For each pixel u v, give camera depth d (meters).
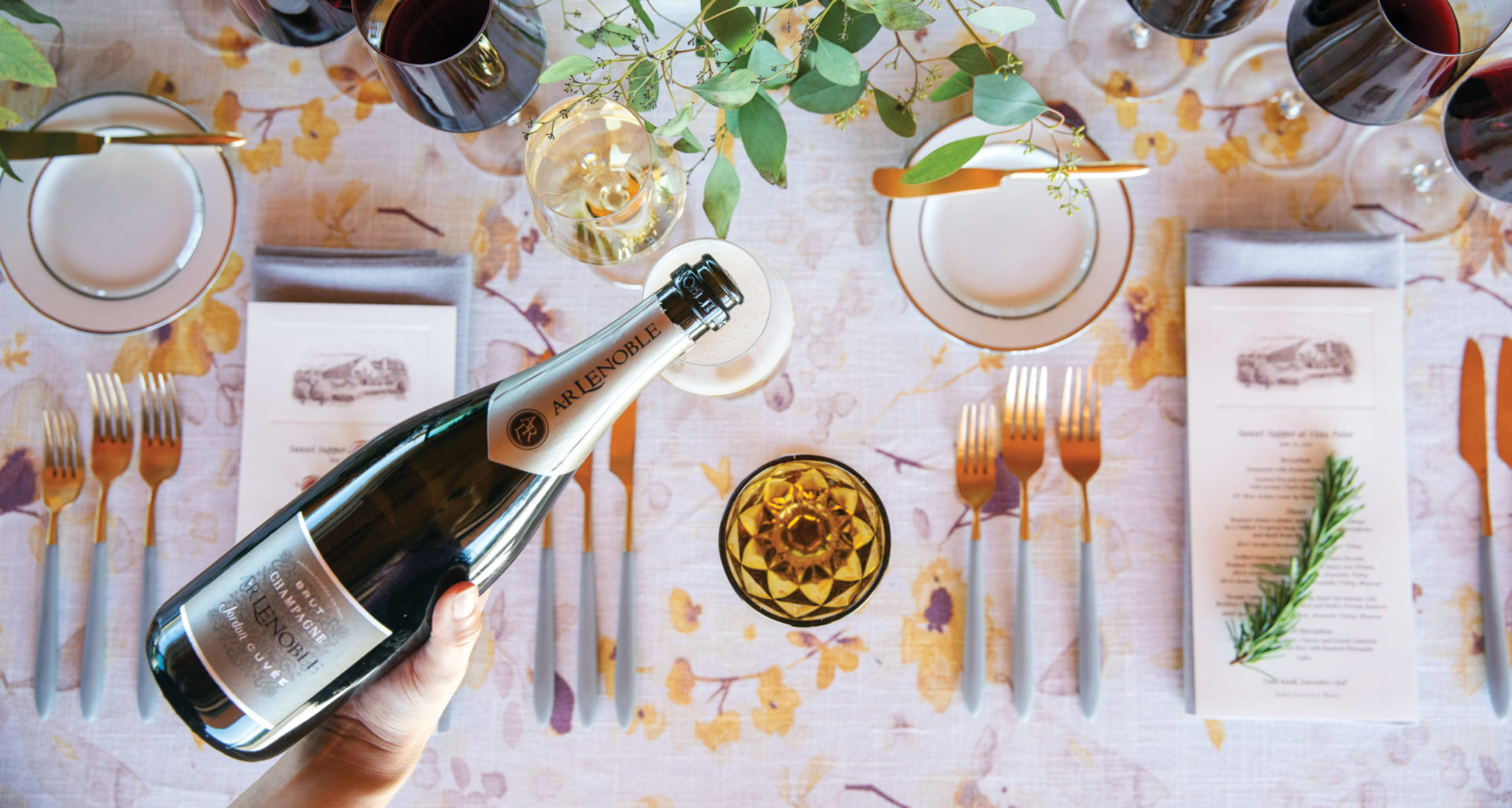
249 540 0.62
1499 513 0.79
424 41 0.67
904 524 0.81
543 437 0.59
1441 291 0.82
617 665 0.79
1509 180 0.70
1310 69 0.69
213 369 0.82
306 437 0.79
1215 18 0.69
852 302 0.83
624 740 0.80
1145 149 0.83
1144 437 0.81
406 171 0.84
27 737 0.78
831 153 0.84
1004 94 0.58
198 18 0.84
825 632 0.80
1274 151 0.83
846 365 0.83
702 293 0.54
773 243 0.83
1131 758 0.79
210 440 0.81
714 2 0.58
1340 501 0.76
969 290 0.79
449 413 0.66
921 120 0.83
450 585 0.62
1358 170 0.83
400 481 0.64
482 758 0.79
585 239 0.68
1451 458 0.80
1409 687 0.76
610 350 0.58
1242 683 0.77
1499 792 0.77
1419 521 0.80
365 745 0.63
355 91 0.84
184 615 0.55
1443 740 0.78
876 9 0.53
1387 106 0.67
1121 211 0.77
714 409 0.82
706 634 0.80
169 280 0.79
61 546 0.81
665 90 0.82
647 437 0.82
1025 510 0.80
